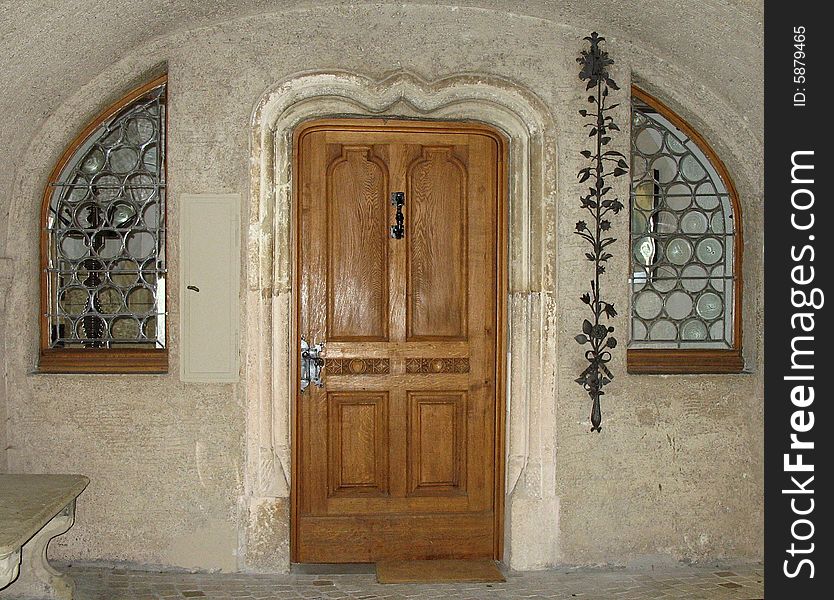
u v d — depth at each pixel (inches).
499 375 177.6
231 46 167.8
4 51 137.1
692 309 182.1
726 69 165.5
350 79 168.2
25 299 167.6
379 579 166.4
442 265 178.1
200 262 167.9
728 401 176.7
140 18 153.9
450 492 179.2
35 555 144.1
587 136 172.6
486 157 177.8
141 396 168.1
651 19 161.5
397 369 177.6
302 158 175.5
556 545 173.0
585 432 173.3
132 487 168.1
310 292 176.2
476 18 170.7
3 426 164.4
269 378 169.0
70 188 174.1
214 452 168.6
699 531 176.2
